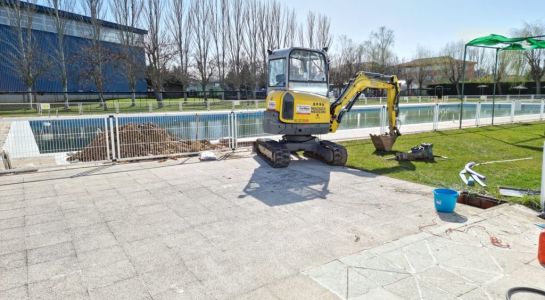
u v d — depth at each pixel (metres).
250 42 37.62
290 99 7.42
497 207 4.71
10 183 6.38
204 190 5.90
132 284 3.04
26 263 3.44
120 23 30.91
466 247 3.60
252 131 10.91
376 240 3.85
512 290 2.78
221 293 2.88
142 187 6.11
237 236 4.02
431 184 6.17
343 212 4.77
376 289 2.87
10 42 31.45
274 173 7.12
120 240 3.95
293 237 3.97
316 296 2.79
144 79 35.50
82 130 8.38
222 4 36.09
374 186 6.08
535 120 17.69
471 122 16.98
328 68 8.25
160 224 4.41
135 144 8.54
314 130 7.79
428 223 4.32
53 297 2.86
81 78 33.09
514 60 40.03
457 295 2.77
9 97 31.86
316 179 6.61
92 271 3.27
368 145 10.66
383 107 12.75
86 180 6.60
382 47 52.28
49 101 33.38
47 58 31.64
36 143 8.21
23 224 4.45
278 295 2.83
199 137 9.62
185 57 34.53
